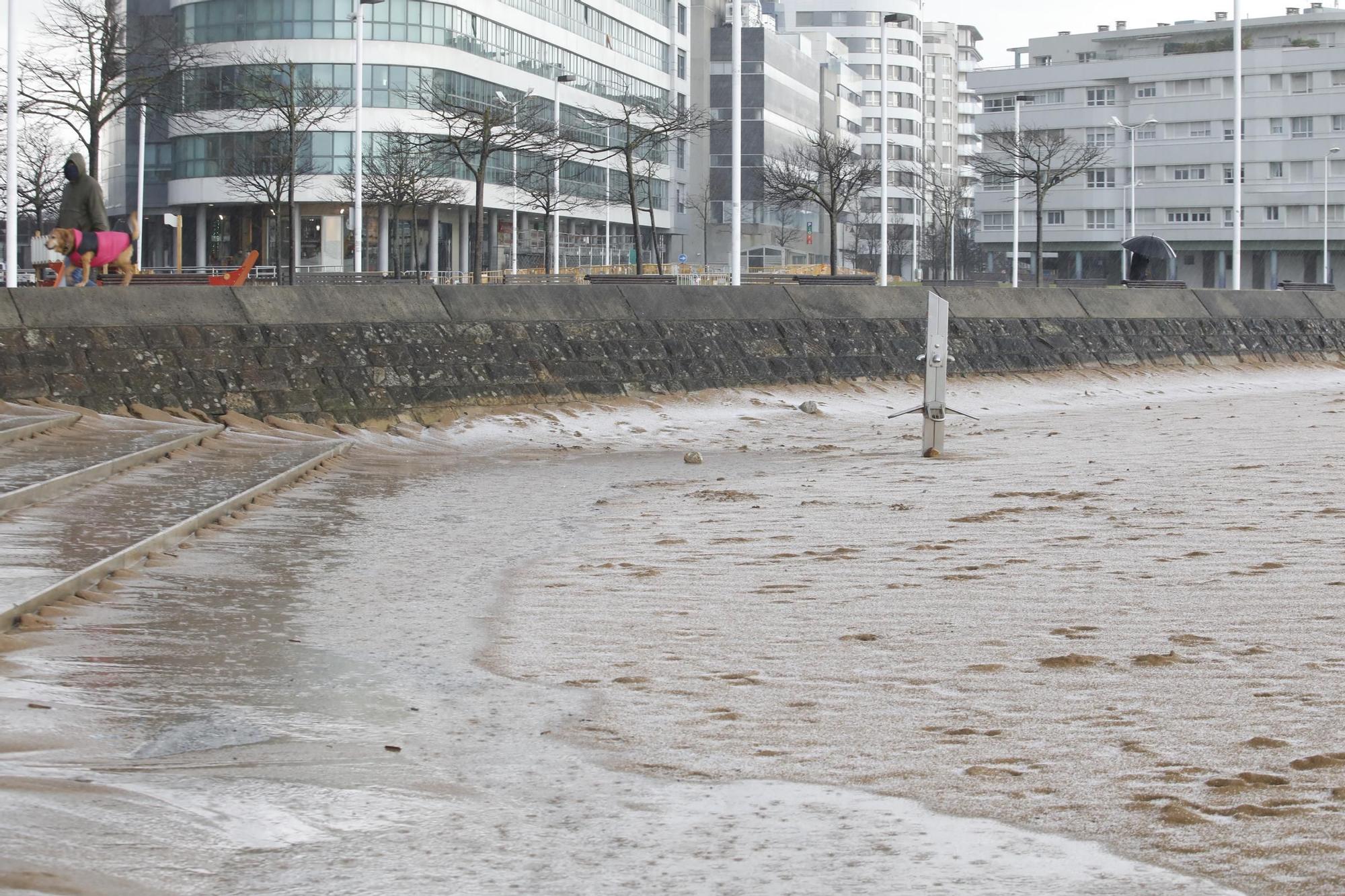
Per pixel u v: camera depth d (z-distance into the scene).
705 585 11.30
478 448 23.19
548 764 6.58
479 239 55.41
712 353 29.55
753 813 5.83
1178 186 114.00
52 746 6.58
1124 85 116.06
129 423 21.61
